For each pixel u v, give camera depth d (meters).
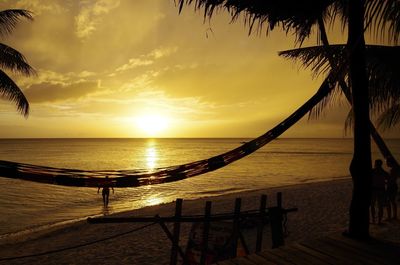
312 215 13.97
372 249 5.53
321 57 7.36
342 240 6.00
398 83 6.80
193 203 19.86
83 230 14.05
